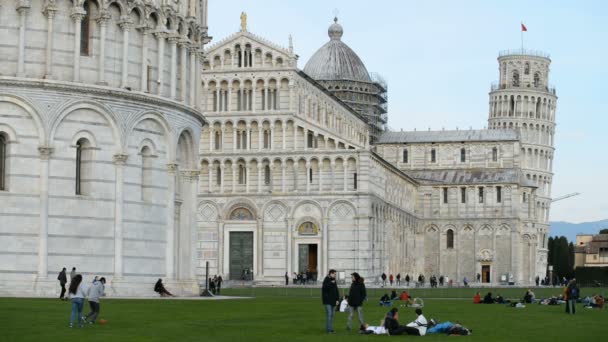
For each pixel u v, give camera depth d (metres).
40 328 49.22
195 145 90.75
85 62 80.62
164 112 85.31
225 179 159.00
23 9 78.19
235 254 158.50
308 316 63.03
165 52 86.69
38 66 78.94
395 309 50.91
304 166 157.25
